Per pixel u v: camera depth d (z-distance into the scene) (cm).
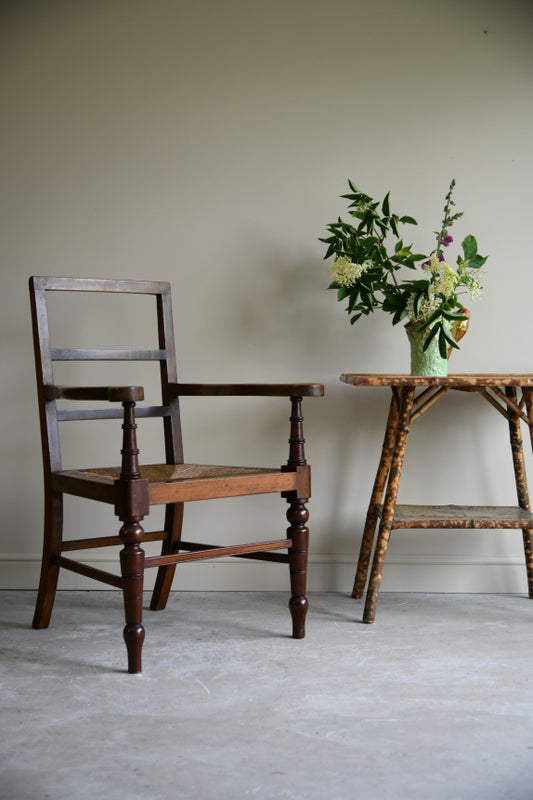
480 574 246
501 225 247
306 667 177
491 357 248
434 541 248
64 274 247
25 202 247
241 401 249
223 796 120
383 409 249
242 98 246
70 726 146
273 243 248
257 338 249
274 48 246
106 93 246
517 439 237
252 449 250
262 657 184
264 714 151
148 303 248
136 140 246
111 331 248
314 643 194
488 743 138
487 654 186
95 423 249
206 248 248
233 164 247
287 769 129
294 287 248
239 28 246
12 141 246
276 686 166
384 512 211
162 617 218
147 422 248
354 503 249
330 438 249
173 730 144
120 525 249
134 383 247
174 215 247
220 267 248
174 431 223
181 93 246
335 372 249
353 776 127
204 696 160
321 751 135
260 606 229
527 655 185
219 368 249
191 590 248
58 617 218
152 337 248
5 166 246
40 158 246
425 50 246
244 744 138
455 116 247
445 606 230
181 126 246
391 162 247
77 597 239
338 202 247
